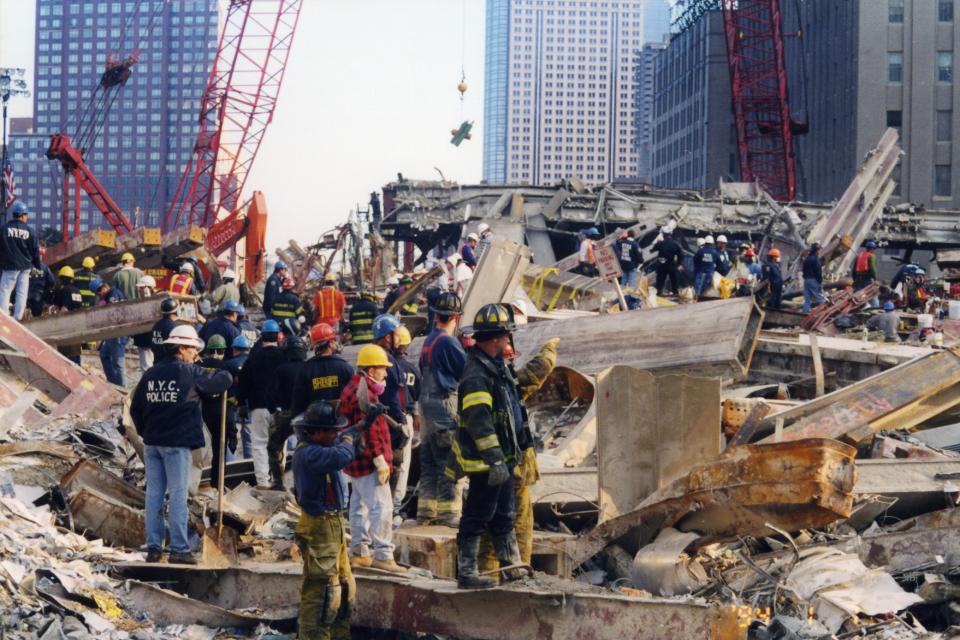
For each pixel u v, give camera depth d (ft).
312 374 42.22
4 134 246.06
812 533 41.34
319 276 145.59
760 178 454.40
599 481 41.34
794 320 95.04
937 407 52.13
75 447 55.11
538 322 68.95
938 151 417.08
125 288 88.38
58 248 134.41
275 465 49.78
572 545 39.86
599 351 63.57
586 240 109.81
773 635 33.50
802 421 50.03
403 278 94.99
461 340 44.93
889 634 33.37
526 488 34.17
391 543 35.42
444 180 231.09
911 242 251.60
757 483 36.42
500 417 30.86
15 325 67.21
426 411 40.75
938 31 418.51
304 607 31.09
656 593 36.83
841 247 155.22
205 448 47.91
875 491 42.63
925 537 38.65
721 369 59.52
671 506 38.47
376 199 227.40
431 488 41.16
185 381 36.63
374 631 33.42
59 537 37.78
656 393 41.34
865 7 421.18
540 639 30.19
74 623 30.55
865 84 420.36
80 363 85.92
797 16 509.35
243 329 63.26
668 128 655.35
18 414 57.06
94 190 203.62
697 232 226.38
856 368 67.87
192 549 37.60
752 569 37.17
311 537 30.91
